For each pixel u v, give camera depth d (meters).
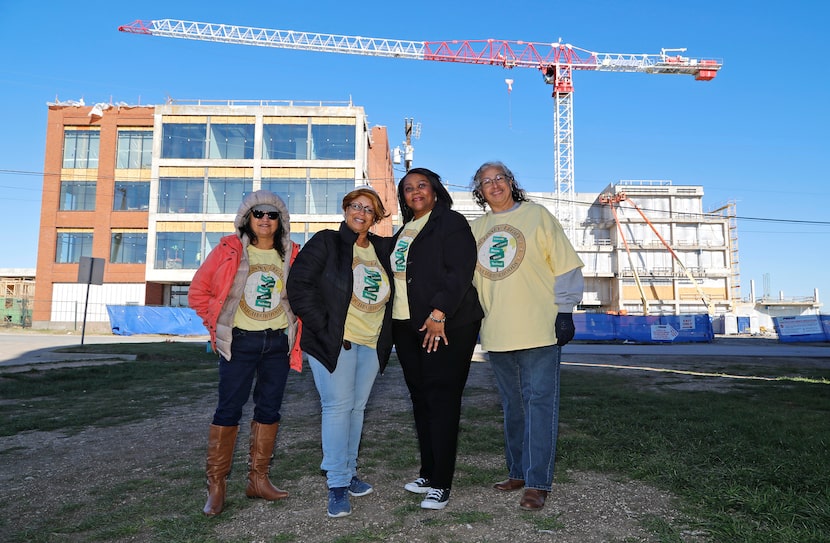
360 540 2.35
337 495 2.68
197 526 2.54
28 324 36.78
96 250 34.84
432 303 2.83
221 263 2.90
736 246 58.31
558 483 3.15
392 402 6.61
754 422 4.68
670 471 3.22
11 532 2.52
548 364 2.96
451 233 2.96
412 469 3.54
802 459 3.36
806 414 5.17
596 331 27.80
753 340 29.81
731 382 8.38
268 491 2.93
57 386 7.84
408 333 3.08
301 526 2.54
